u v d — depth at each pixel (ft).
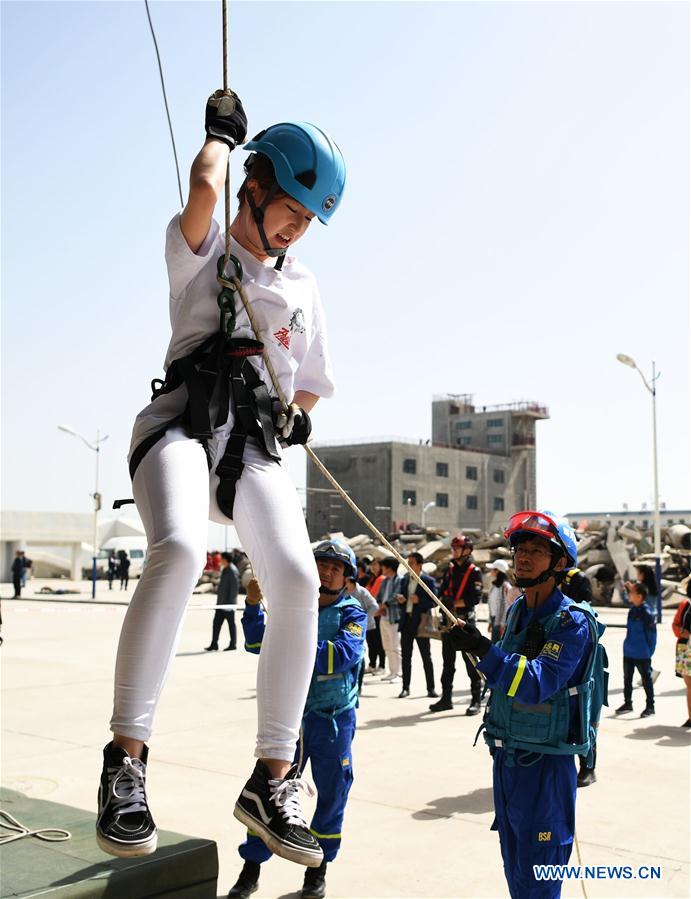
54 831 12.90
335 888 16.87
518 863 12.11
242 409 7.74
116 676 6.81
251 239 8.20
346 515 292.20
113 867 11.43
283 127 8.02
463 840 19.61
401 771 25.68
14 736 30.55
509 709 12.32
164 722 33.19
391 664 44.37
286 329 8.31
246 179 8.19
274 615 7.39
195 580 6.94
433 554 119.34
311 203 7.88
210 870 12.26
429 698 38.99
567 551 12.73
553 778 12.14
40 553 212.02
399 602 39.73
